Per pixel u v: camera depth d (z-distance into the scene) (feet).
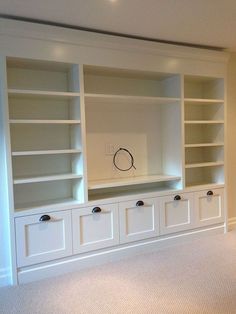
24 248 8.25
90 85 10.27
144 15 8.13
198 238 11.46
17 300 7.45
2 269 8.41
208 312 6.68
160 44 9.87
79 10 7.71
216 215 11.84
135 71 9.90
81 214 9.05
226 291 7.59
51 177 8.61
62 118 9.79
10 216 8.04
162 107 11.65
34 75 9.29
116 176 10.93
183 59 10.57
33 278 8.45
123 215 9.78
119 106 10.91
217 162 11.88
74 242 8.97
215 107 12.08
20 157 9.20
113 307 7.01
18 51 7.91
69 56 8.61
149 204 10.27
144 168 11.53
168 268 9.00
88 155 10.38
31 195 9.37
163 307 6.94
